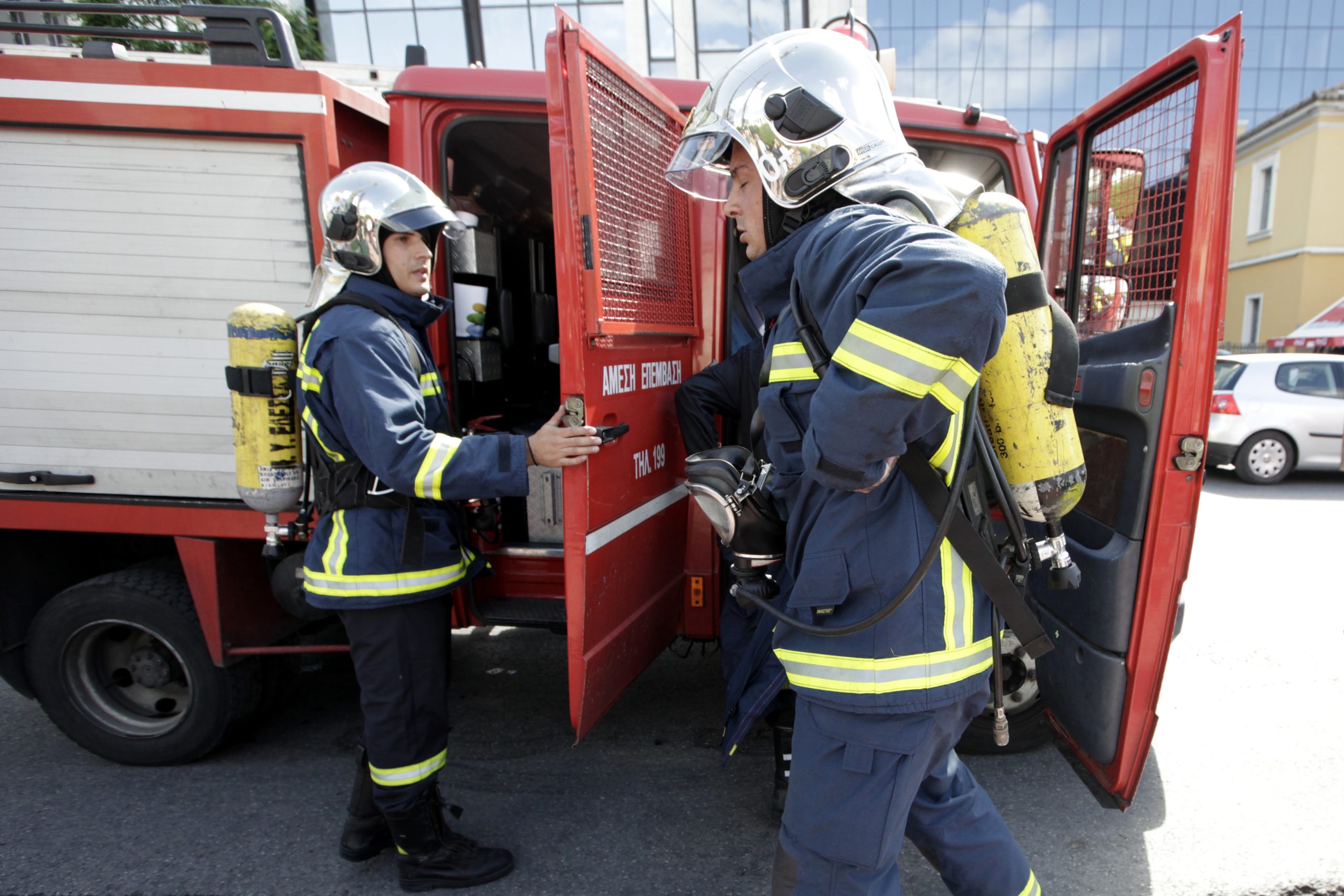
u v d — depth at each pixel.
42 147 2.22
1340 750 2.66
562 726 2.96
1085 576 2.06
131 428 2.37
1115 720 2.00
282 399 1.95
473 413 3.28
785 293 1.36
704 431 2.42
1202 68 1.70
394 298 1.81
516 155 3.03
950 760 1.51
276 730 2.96
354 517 1.83
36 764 2.73
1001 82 25.72
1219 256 1.74
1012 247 1.46
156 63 2.18
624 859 2.18
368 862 2.19
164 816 2.41
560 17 1.69
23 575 2.65
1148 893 2.01
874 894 1.33
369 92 2.75
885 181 1.28
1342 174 16.98
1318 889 2.01
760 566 1.46
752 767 2.65
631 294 2.11
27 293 2.29
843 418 1.04
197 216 2.25
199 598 2.46
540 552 2.73
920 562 1.24
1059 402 1.47
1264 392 7.45
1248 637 3.62
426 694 1.91
